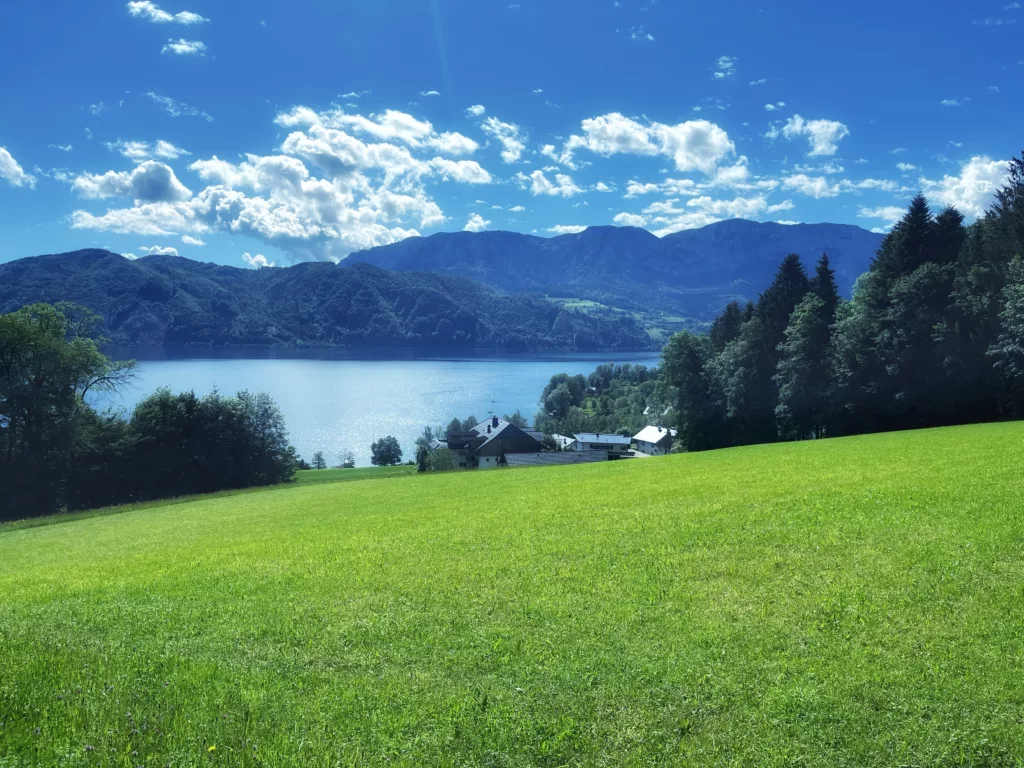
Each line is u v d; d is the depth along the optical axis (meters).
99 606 14.35
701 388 85.94
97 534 36.31
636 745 7.52
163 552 24.41
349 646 10.86
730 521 18.02
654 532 17.73
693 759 7.21
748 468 33.47
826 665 8.90
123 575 18.98
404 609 12.57
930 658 8.84
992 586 10.99
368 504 36.34
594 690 8.73
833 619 10.35
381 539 21.39
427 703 8.59
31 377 63.84
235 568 18.11
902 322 61.56
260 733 7.76
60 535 37.72
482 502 30.75
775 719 7.79
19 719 7.91
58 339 63.94
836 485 22.72
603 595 12.52
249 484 83.19
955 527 14.68
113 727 7.77
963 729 7.32
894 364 62.00
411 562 16.80
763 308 82.38
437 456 100.44
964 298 58.06
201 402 81.44
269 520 33.25
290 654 10.61
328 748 7.48
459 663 9.89
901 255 67.81
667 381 88.00
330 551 19.77
